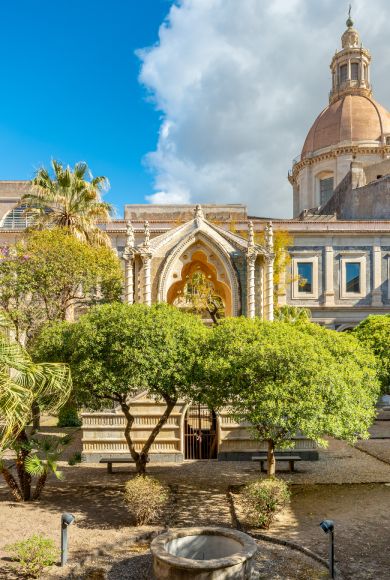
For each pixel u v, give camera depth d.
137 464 15.00
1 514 12.84
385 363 16.41
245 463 18.89
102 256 24.91
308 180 55.28
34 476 16.97
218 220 40.09
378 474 17.06
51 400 12.59
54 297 24.09
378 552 10.52
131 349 12.99
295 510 13.30
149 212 43.81
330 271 37.88
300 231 37.81
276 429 13.34
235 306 21.62
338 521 12.41
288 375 12.39
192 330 14.09
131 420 15.17
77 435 24.22
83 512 13.08
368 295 37.94
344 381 12.70
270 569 9.86
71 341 13.94
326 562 10.05
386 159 46.75
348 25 59.69
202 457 19.97
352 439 13.02
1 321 11.41
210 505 13.71
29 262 23.08
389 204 40.78
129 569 9.94
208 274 24.14
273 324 14.53
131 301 21.28
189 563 8.68
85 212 29.11
